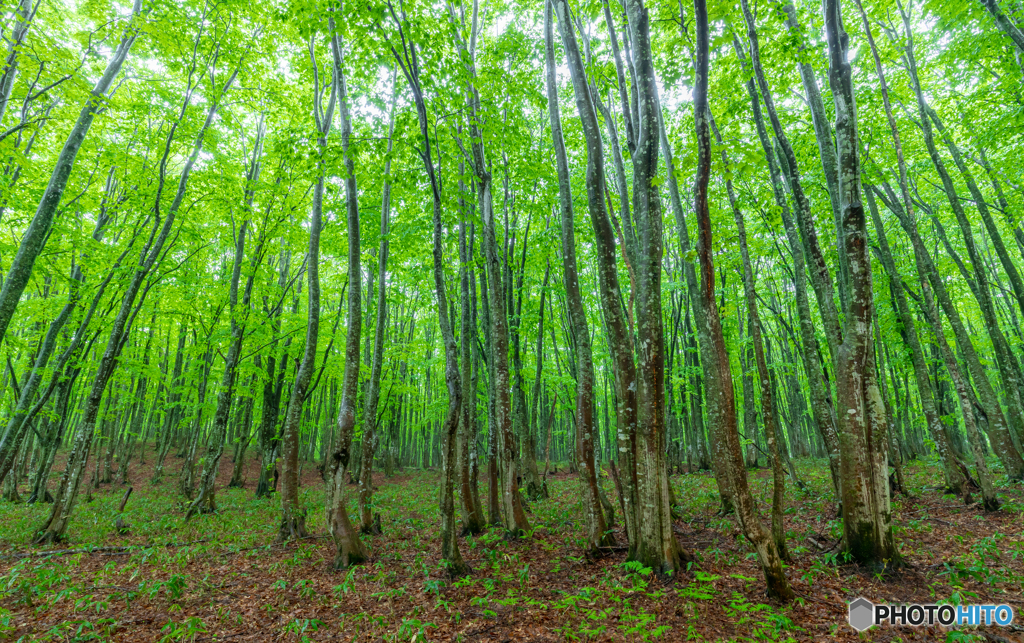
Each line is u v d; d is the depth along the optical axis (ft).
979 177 47.19
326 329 56.59
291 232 49.60
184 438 91.35
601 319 65.31
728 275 50.96
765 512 32.94
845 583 18.97
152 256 35.47
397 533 33.42
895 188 49.47
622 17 26.66
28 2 27.84
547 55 28.50
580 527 31.73
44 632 17.20
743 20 28.07
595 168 23.97
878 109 38.22
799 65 26.08
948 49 36.06
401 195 43.16
